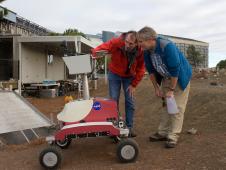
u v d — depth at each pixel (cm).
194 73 2016
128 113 409
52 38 1217
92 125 322
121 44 371
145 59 360
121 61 384
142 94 865
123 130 325
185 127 436
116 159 338
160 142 381
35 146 422
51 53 1561
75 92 1370
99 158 346
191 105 568
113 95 397
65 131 320
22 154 387
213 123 439
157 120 525
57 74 1653
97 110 334
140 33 334
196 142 362
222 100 550
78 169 316
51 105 906
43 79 1456
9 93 615
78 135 322
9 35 1254
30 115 547
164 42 332
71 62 347
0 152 404
